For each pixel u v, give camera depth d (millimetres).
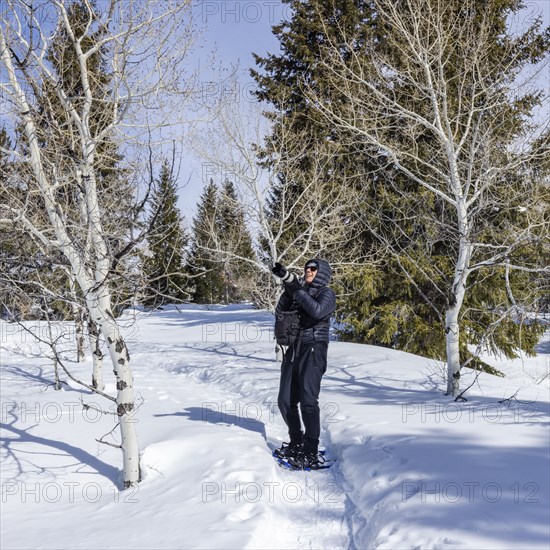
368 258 15523
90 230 4273
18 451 5301
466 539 2889
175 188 4434
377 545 3047
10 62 4191
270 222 13422
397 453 4625
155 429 5855
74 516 3783
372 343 17125
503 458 4344
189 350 15688
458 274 7914
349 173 14445
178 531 3277
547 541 2811
